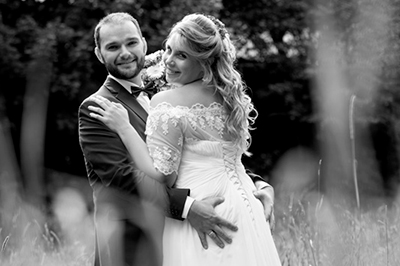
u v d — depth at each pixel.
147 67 3.39
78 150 10.34
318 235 3.70
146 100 3.31
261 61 15.03
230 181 2.83
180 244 2.72
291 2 14.40
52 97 10.54
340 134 1.66
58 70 10.84
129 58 3.13
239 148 2.93
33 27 10.71
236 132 2.85
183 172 2.78
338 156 1.72
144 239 2.68
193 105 2.78
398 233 4.36
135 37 3.16
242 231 2.74
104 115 2.79
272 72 14.66
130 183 2.65
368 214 4.43
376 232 4.38
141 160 2.69
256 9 14.85
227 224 2.69
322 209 3.05
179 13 12.38
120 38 3.12
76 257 3.39
